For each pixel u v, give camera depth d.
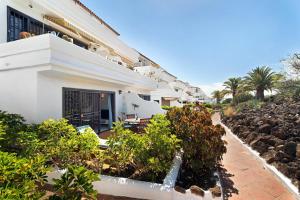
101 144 7.59
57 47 8.11
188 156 6.47
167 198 4.82
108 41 18.08
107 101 15.18
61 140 5.59
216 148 6.33
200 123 6.75
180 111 7.86
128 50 23.11
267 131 10.71
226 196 5.49
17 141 5.43
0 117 6.89
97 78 11.44
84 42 14.99
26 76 8.25
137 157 5.53
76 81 10.86
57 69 8.26
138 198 4.95
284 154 7.32
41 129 6.49
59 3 11.83
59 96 9.57
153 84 23.05
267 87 30.23
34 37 7.96
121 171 5.86
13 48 8.38
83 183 3.43
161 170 5.37
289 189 5.80
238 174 7.08
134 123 13.36
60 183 3.43
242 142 11.76
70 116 10.44
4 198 2.51
